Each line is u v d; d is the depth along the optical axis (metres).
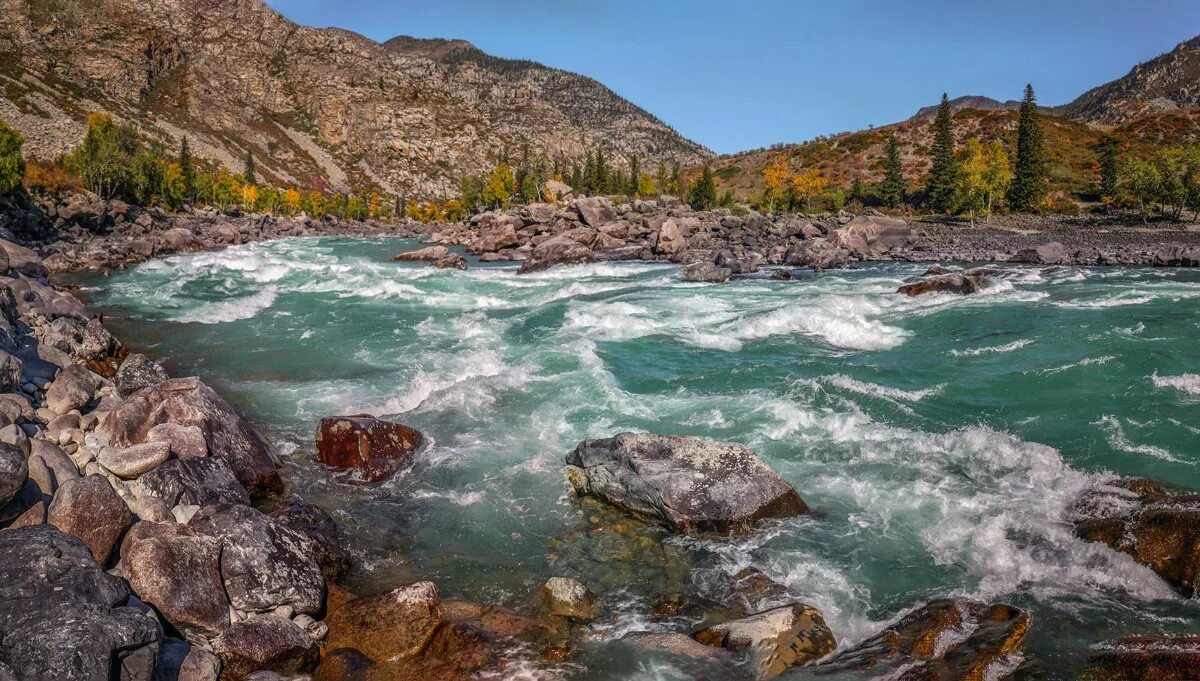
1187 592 7.54
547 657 6.64
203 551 7.06
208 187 120.75
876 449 11.92
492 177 124.62
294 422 13.44
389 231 117.62
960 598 7.59
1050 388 14.77
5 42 186.62
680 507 9.39
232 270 41.44
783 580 8.23
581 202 68.38
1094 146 109.31
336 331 22.38
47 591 5.62
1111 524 8.49
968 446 11.67
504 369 17.02
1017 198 81.94
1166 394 13.80
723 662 6.52
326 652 6.85
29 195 65.25
